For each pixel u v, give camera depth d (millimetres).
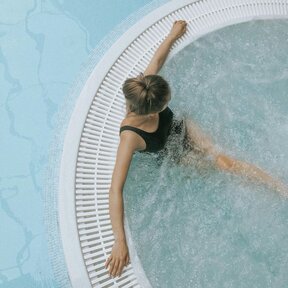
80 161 2250
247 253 2230
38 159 2469
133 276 2051
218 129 2418
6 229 2318
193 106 2467
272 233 2264
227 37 2650
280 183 2303
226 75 2592
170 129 2207
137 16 2824
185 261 2195
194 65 2574
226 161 2322
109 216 2139
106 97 2408
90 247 2094
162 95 1893
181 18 2629
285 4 2711
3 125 2537
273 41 2688
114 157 2275
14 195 2385
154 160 2291
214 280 2172
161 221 2254
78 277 2027
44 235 2299
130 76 2469
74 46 2760
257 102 2537
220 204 2314
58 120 2555
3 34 2754
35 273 2236
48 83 2650
